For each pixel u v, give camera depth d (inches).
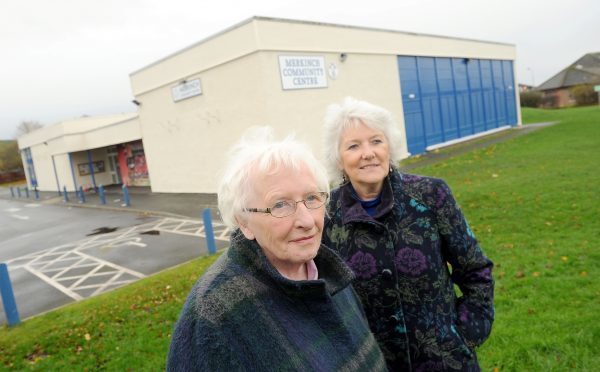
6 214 909.8
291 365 45.1
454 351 69.9
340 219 76.4
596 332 131.7
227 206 52.9
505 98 1171.9
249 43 553.0
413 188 74.1
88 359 171.9
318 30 621.3
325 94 631.8
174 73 687.1
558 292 163.3
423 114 856.3
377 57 736.3
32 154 1409.9
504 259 209.3
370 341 58.0
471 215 308.7
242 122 590.6
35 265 384.2
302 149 53.8
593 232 230.8
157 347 172.7
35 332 205.3
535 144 682.8
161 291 236.7
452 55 943.0
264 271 48.3
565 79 2345.0
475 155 658.2
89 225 579.8
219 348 42.6
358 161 73.4
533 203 310.2
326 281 55.2
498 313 154.2
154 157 791.1
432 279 70.7
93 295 265.7
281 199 49.3
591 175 379.2
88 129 1138.0
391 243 71.6
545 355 125.6
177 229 447.5
